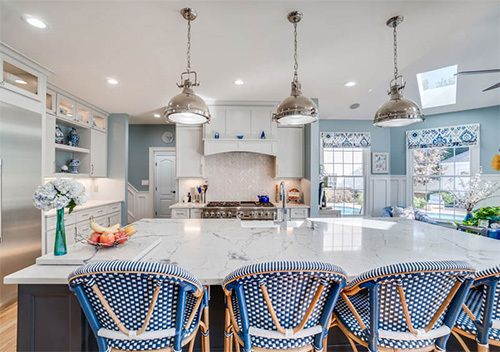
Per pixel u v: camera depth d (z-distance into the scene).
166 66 2.61
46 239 2.76
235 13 1.76
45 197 1.23
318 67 2.64
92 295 0.90
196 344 1.49
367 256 1.37
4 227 2.25
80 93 3.43
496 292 1.02
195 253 1.42
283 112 1.81
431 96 4.89
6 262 2.27
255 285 0.91
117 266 0.80
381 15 1.78
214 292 1.50
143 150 5.83
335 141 5.39
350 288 0.97
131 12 1.75
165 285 0.88
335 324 1.23
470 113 4.61
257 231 2.00
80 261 1.22
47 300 1.15
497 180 4.34
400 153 5.37
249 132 3.97
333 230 2.04
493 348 1.47
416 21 1.85
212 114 3.95
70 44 2.18
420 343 0.97
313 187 3.80
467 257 1.35
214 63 2.55
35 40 2.11
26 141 2.48
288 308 0.93
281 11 1.74
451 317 0.96
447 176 4.89
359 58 2.45
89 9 1.72
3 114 2.25
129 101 3.80
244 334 0.95
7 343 1.83
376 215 5.42
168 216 5.90
